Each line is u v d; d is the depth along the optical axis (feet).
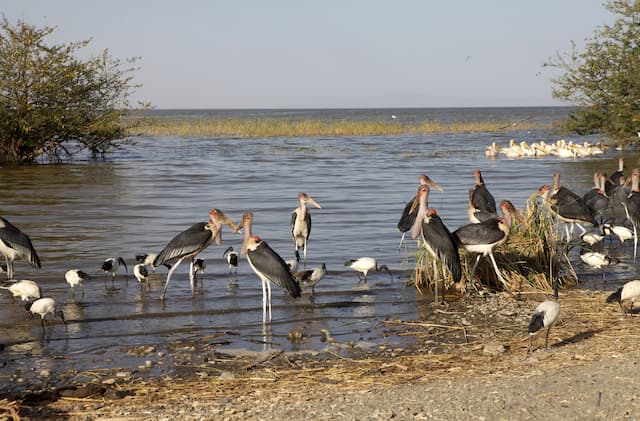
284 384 28.66
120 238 59.26
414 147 171.12
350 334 36.27
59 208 75.46
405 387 27.35
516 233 47.75
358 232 62.80
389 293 43.91
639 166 120.67
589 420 23.22
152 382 29.40
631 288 37.24
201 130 230.89
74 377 30.25
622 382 26.50
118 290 44.01
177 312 39.63
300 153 151.53
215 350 33.78
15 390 28.71
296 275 42.96
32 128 128.06
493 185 95.66
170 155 146.82
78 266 49.80
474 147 171.94
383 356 32.73
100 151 155.02
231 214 72.23
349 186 95.04
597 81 132.16
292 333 35.47
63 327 37.04
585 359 30.17
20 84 126.00
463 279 44.09
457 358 31.89
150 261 47.01
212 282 45.98
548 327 32.04
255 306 41.01
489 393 25.84
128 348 33.99
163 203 79.25
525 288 43.98
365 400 25.67
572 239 56.44
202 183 98.02
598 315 38.14
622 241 56.13
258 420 23.93
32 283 39.22
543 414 23.75
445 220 67.41
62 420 24.71
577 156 140.97
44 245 56.44
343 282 46.34
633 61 126.82
